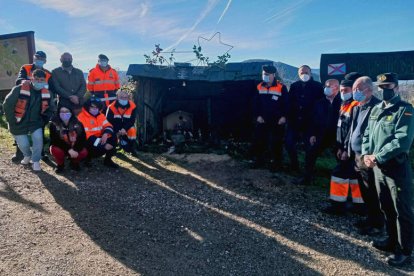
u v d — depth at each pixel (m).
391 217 3.45
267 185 5.51
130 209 4.35
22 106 5.13
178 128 8.17
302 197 5.11
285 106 5.77
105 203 4.46
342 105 4.52
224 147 7.59
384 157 3.16
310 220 4.34
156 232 3.81
